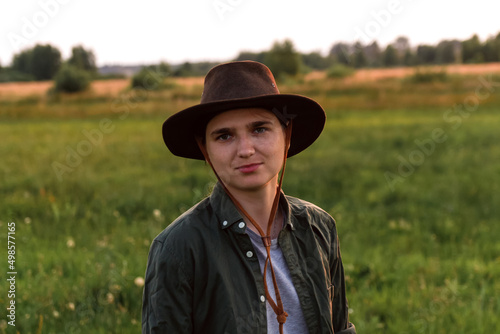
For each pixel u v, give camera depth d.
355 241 5.61
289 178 8.96
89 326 3.49
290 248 1.71
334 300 1.90
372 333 3.58
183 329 1.54
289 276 1.68
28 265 4.53
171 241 1.58
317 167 10.16
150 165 10.52
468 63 69.44
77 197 7.39
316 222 1.82
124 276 4.14
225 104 1.55
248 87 1.60
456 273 4.69
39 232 5.59
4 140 15.83
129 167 10.19
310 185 8.60
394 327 3.66
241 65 1.65
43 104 39.81
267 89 1.64
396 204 7.52
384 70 57.97
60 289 3.97
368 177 9.23
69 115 30.17
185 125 1.70
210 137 1.64
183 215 1.66
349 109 28.67
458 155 11.47
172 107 28.88
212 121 1.62
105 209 6.67
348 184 8.71
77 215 6.48
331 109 28.50
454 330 3.62
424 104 29.44
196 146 1.84
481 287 4.46
